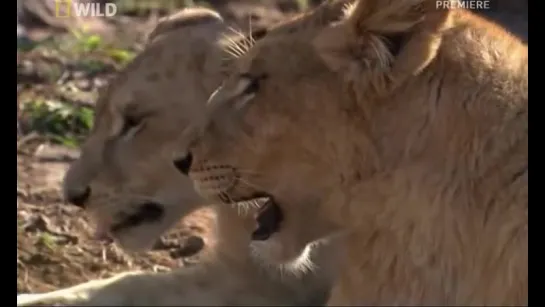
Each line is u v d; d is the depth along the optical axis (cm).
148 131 1081
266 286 1100
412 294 843
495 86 809
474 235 811
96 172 1094
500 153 803
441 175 812
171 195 1093
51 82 1656
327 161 833
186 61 1077
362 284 866
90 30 1853
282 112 830
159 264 1239
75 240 1271
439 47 815
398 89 811
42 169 1421
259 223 870
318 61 823
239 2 1947
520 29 1792
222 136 855
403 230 833
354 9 802
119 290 1097
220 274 1109
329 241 1027
